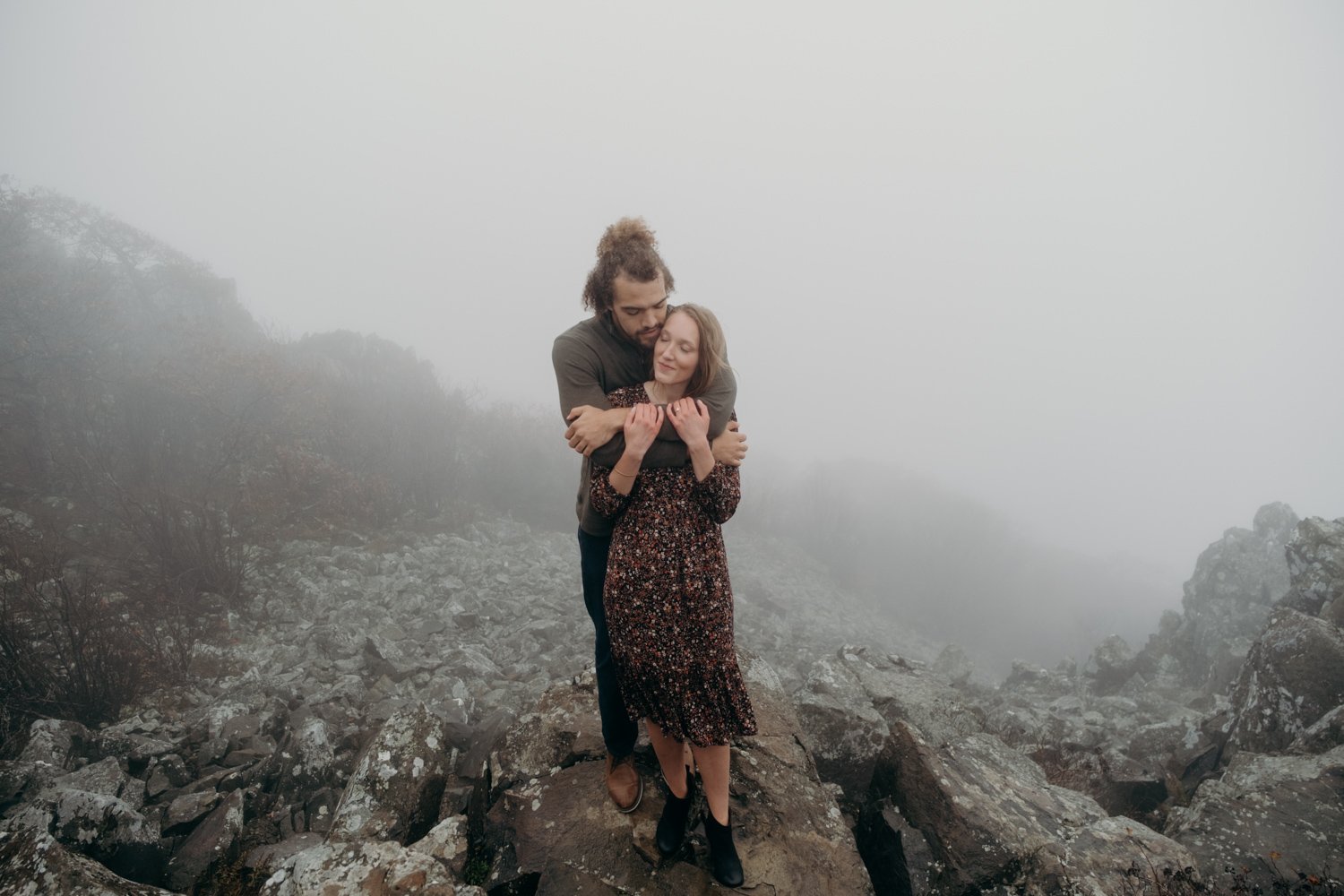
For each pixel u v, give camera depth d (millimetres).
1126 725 8523
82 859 2268
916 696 4699
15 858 2166
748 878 2125
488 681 6973
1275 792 3443
